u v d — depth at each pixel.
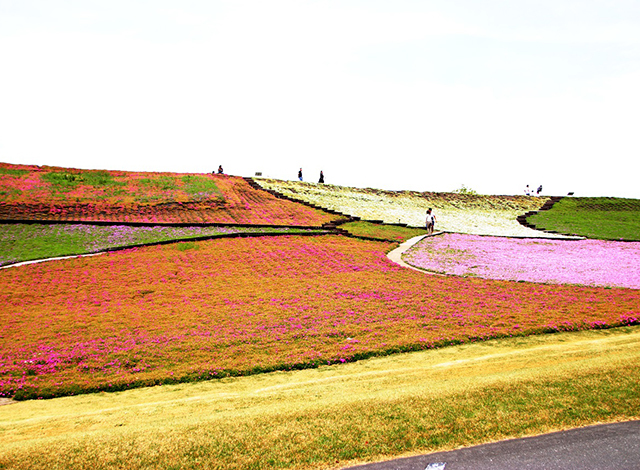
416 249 36.75
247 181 61.19
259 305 22.77
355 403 11.40
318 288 25.69
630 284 26.17
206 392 14.13
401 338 18.23
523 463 8.41
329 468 8.68
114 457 9.27
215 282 26.88
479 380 12.63
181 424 10.84
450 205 66.06
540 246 39.44
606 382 11.59
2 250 31.27
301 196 57.28
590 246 39.78
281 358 16.66
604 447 8.76
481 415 10.24
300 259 32.06
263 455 9.19
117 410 12.73
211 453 9.33
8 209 38.81
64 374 15.53
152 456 9.28
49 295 24.38
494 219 57.78
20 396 14.06
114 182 50.38
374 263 31.59
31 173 48.72
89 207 42.16
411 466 8.51
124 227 38.28
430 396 11.49
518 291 25.05
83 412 12.70
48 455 9.40
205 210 45.44
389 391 12.42
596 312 20.70
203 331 19.36
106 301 23.64
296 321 20.45
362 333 19.00
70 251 32.00
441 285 26.44
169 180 53.91
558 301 22.88
